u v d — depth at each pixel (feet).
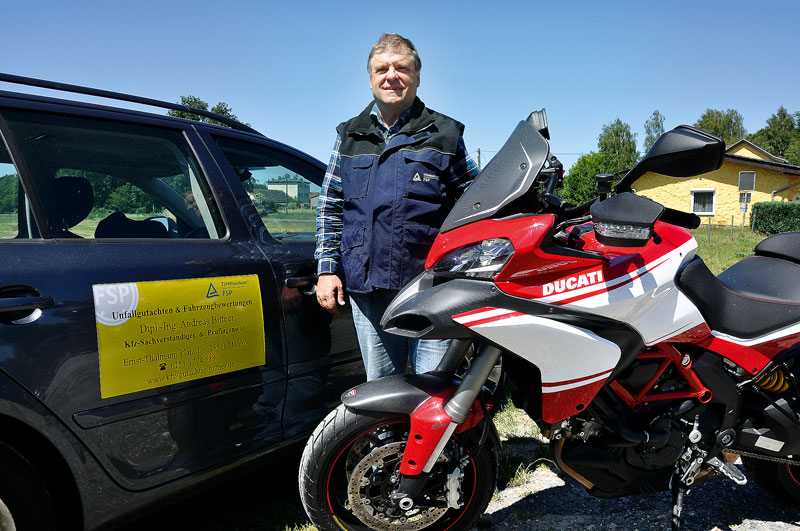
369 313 8.00
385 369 8.27
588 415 7.07
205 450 7.26
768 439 7.81
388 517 6.98
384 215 7.50
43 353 5.92
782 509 8.74
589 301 6.40
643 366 7.30
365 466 6.75
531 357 6.28
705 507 8.77
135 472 6.66
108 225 7.06
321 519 6.92
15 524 5.74
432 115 7.80
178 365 6.95
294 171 9.71
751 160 84.89
